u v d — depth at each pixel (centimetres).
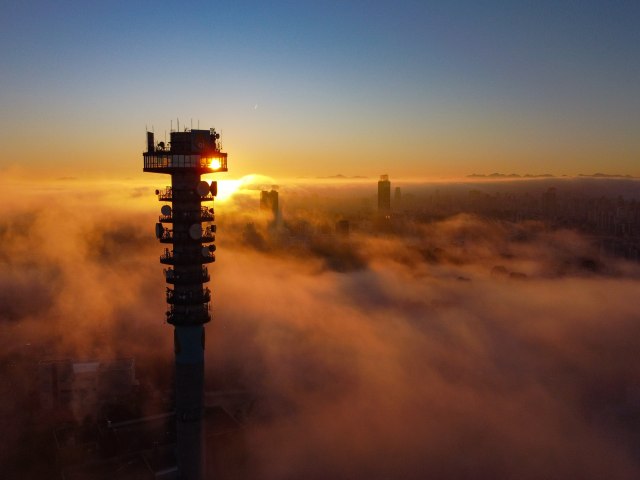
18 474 10138
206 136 8738
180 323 8825
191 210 8781
